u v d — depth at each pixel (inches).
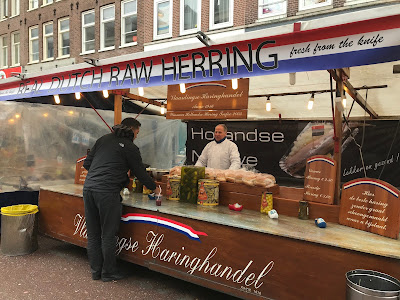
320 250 81.7
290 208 105.1
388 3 305.4
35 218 152.6
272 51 84.0
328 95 169.2
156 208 114.7
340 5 328.5
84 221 136.7
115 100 173.2
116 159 118.9
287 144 231.6
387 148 203.5
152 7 456.8
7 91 161.2
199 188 120.6
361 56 71.5
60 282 120.6
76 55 549.6
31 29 620.1
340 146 100.7
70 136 201.3
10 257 144.6
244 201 114.8
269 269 89.8
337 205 97.4
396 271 71.7
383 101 167.6
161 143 264.7
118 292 114.1
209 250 101.6
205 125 259.9
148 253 117.1
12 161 176.2
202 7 412.5
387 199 83.0
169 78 104.0
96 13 519.5
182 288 119.6
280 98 178.7
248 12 381.1
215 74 94.1
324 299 80.9
